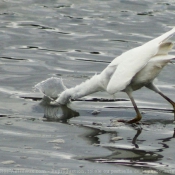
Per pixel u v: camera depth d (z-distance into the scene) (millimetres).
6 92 14234
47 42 18359
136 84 12289
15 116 12734
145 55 11773
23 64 16312
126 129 12000
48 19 20797
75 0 23141
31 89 14445
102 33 19281
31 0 23062
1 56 16969
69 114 12953
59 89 14000
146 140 11312
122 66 11930
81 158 10438
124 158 10414
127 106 13453
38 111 13094
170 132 11781
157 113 12945
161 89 14375
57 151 10766
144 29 19641
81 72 15703
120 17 21016
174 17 20953
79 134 11703
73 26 20047
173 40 18188
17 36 18891
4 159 10375
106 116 12852
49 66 16172
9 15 21172
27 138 11430
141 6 22312
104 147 10961
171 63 16312
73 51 17516
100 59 16781
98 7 22266
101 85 12859
